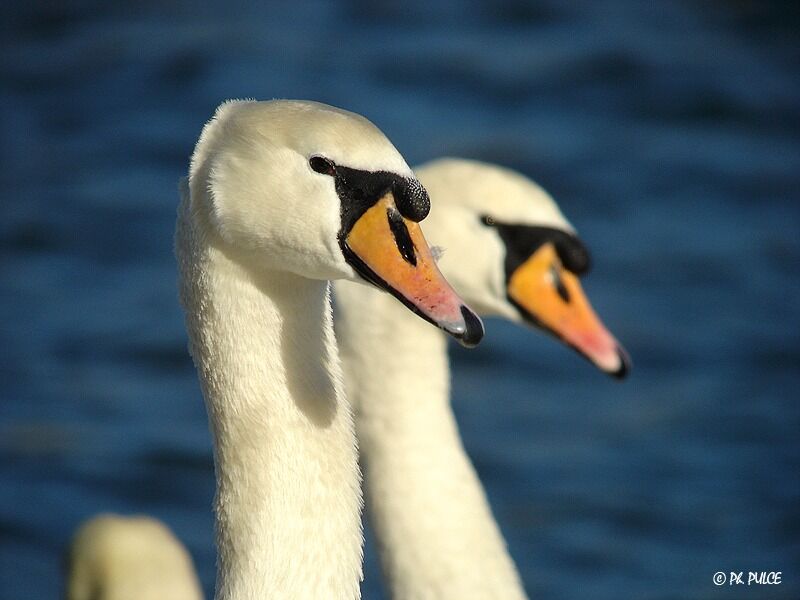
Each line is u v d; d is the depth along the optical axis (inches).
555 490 623.2
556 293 390.6
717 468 634.8
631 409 685.9
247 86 1023.0
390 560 354.6
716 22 1135.6
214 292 240.5
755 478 625.9
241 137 236.8
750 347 726.5
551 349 743.7
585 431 668.1
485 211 387.5
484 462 642.8
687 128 976.3
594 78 1038.4
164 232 848.3
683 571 567.5
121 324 754.8
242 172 235.8
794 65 1067.9
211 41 1099.9
